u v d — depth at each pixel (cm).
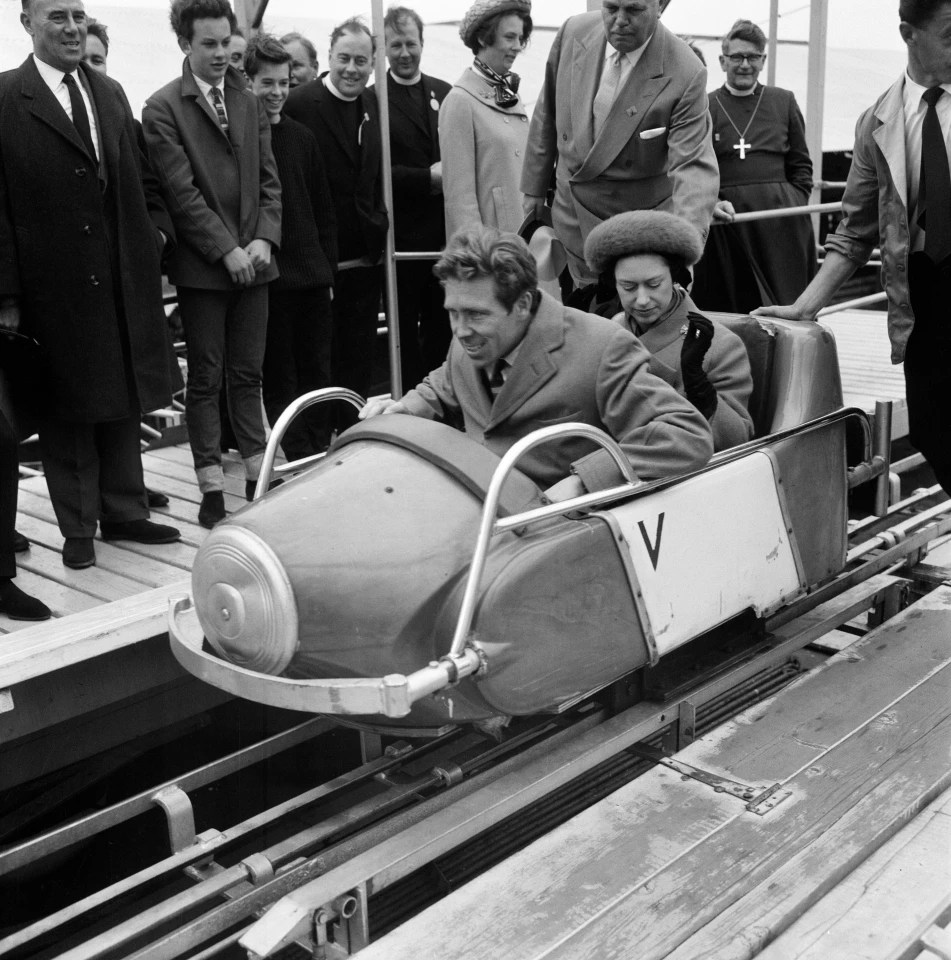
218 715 349
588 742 278
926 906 232
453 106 437
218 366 391
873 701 308
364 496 241
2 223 325
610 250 301
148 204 365
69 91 334
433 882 277
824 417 330
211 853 258
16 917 307
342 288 466
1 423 310
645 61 375
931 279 284
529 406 275
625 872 236
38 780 309
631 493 258
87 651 286
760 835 248
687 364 284
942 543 452
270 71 407
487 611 228
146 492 398
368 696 211
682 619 275
